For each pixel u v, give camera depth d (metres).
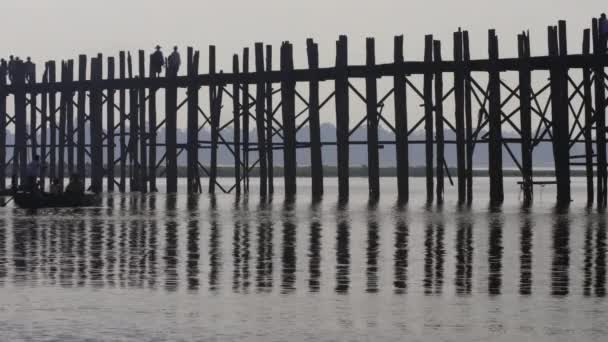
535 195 148.62
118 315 42.25
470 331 39.31
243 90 131.38
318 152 125.25
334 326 40.25
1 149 154.00
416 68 117.38
